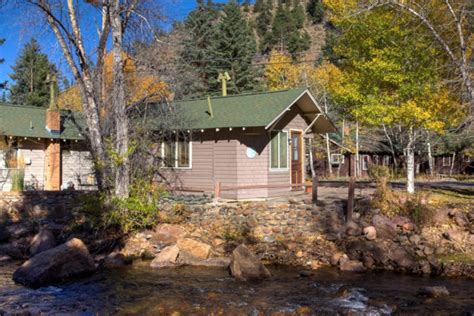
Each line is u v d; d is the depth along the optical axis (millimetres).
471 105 17922
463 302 10266
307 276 12609
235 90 45594
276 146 21266
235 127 19625
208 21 43719
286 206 16938
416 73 19078
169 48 19750
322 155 45250
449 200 18578
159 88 19594
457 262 13219
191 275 12805
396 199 16844
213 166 20969
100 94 19328
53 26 18641
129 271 13336
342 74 22297
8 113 24609
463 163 46531
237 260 12766
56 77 24688
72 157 25188
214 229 16547
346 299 10547
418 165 46281
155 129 20531
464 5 17797
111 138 17484
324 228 15867
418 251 14141
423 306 10016
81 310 9984
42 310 9992
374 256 13711
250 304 10250
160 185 18297
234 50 47156
